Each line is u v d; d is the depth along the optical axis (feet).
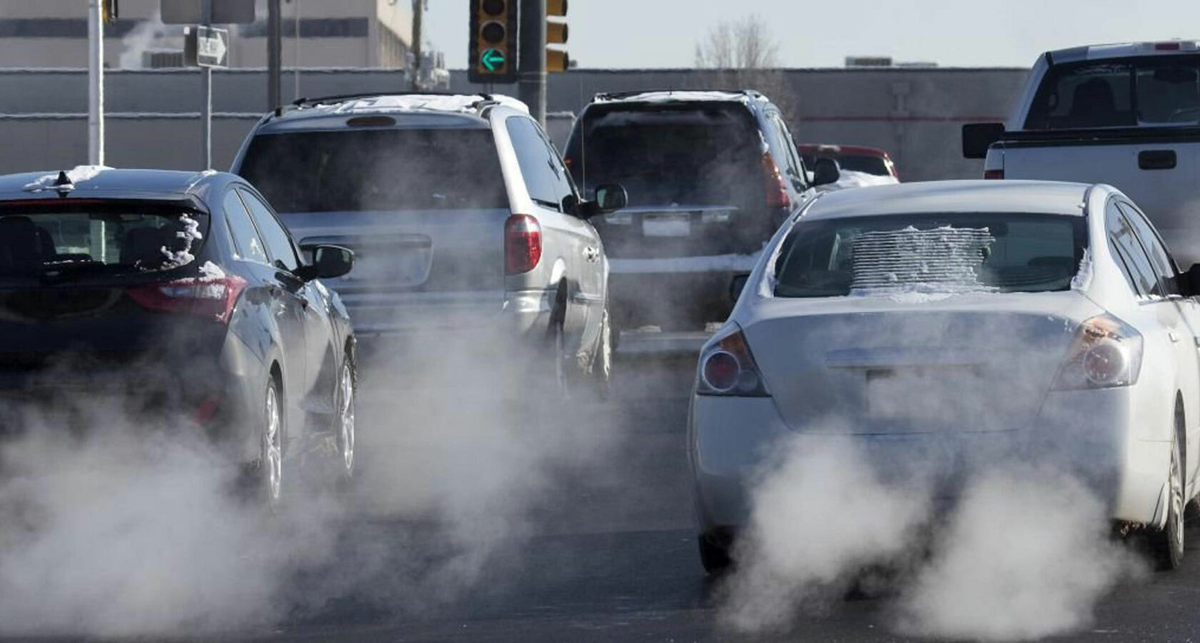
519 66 198.49
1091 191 76.18
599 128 153.79
